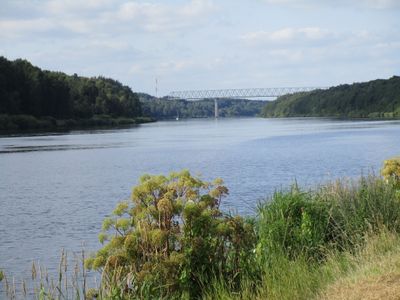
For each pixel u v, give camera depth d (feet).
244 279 27.22
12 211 83.30
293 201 34.63
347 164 142.31
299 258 29.81
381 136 256.11
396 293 21.16
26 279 44.39
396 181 38.68
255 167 140.77
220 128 462.60
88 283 40.52
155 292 24.77
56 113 456.04
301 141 241.76
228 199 84.07
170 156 181.98
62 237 63.98
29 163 165.17
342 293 22.61
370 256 27.71
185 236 26.03
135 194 25.86
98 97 539.29
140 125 566.77
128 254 25.08
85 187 111.04
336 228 34.09
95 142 262.47
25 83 418.51
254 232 32.60
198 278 25.77
